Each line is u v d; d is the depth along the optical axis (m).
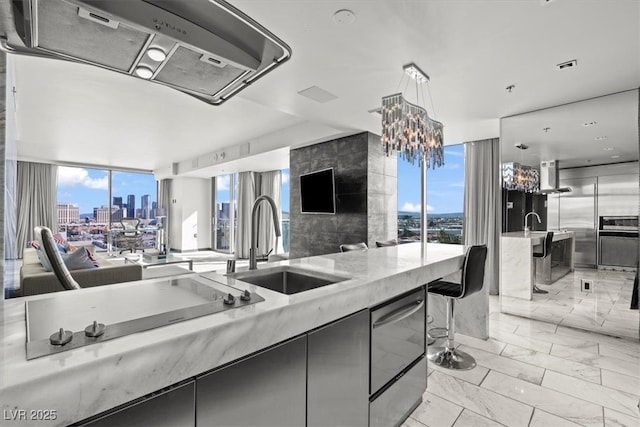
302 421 1.13
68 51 0.97
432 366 2.50
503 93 3.18
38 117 4.51
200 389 0.83
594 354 2.72
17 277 3.55
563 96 3.26
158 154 7.36
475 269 2.38
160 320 0.87
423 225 5.65
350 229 4.80
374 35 2.17
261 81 2.91
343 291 1.28
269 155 6.08
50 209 8.08
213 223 10.01
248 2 1.83
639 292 3.07
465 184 5.12
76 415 0.62
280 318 1.02
